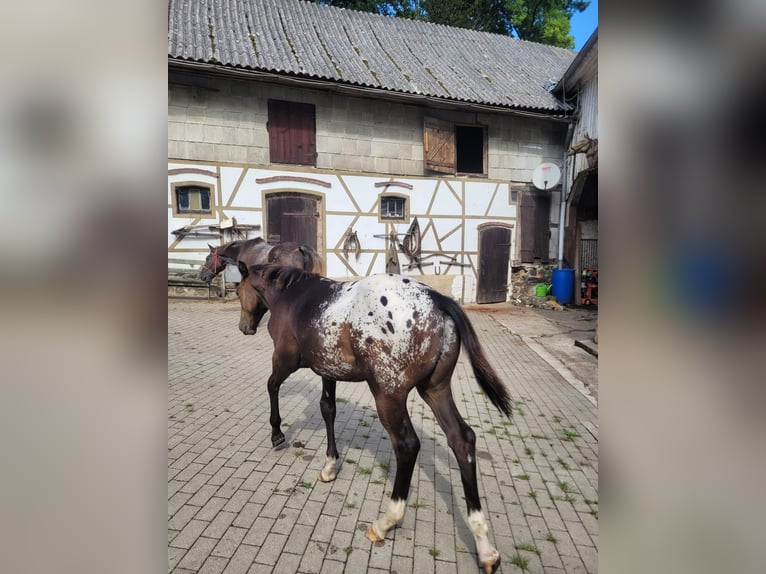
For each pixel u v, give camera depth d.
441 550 2.18
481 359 2.16
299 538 2.24
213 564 2.04
